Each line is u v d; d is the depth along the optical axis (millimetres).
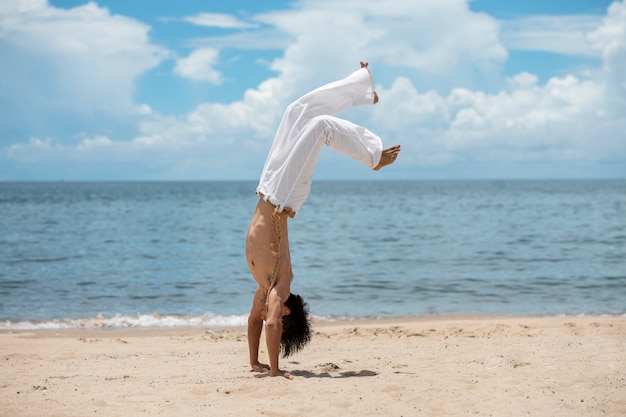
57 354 7891
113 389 5613
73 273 19188
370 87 6184
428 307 13742
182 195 115312
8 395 5441
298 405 4906
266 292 6027
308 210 61250
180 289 16469
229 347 8547
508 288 16406
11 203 72750
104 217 47531
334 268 20562
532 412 4676
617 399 4977
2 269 19859
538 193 122812
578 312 12930
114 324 11766
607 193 119312
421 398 5086
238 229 36656
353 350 7879
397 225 40344
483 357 7004
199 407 4934
